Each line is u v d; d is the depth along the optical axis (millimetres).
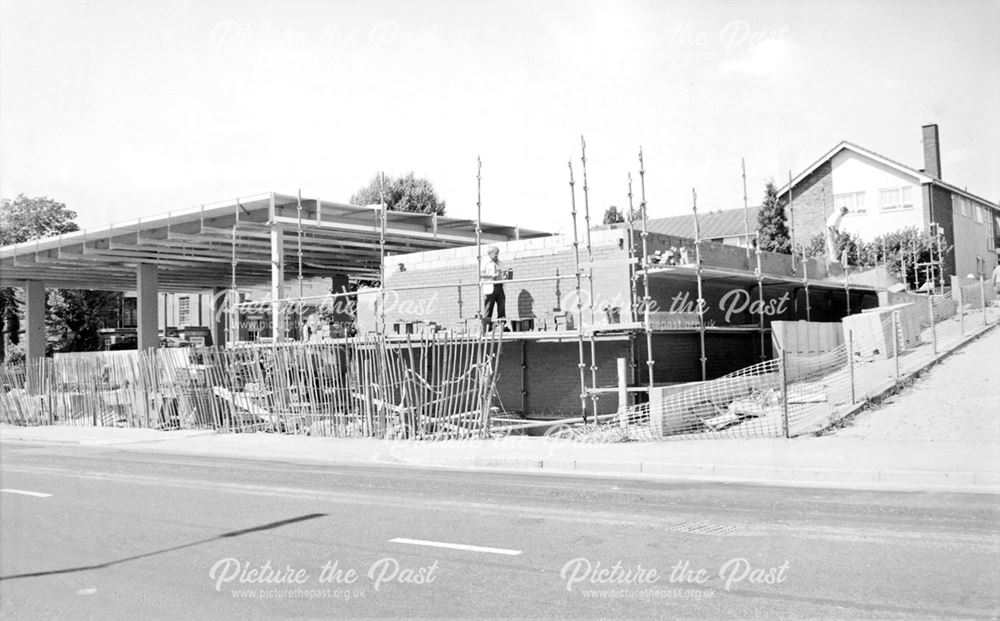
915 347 20281
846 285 24750
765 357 22125
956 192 36094
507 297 20047
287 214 23750
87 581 7004
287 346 20016
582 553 7320
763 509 9070
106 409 24719
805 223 37750
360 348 18672
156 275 32375
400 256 22656
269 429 20375
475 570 6871
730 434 14781
